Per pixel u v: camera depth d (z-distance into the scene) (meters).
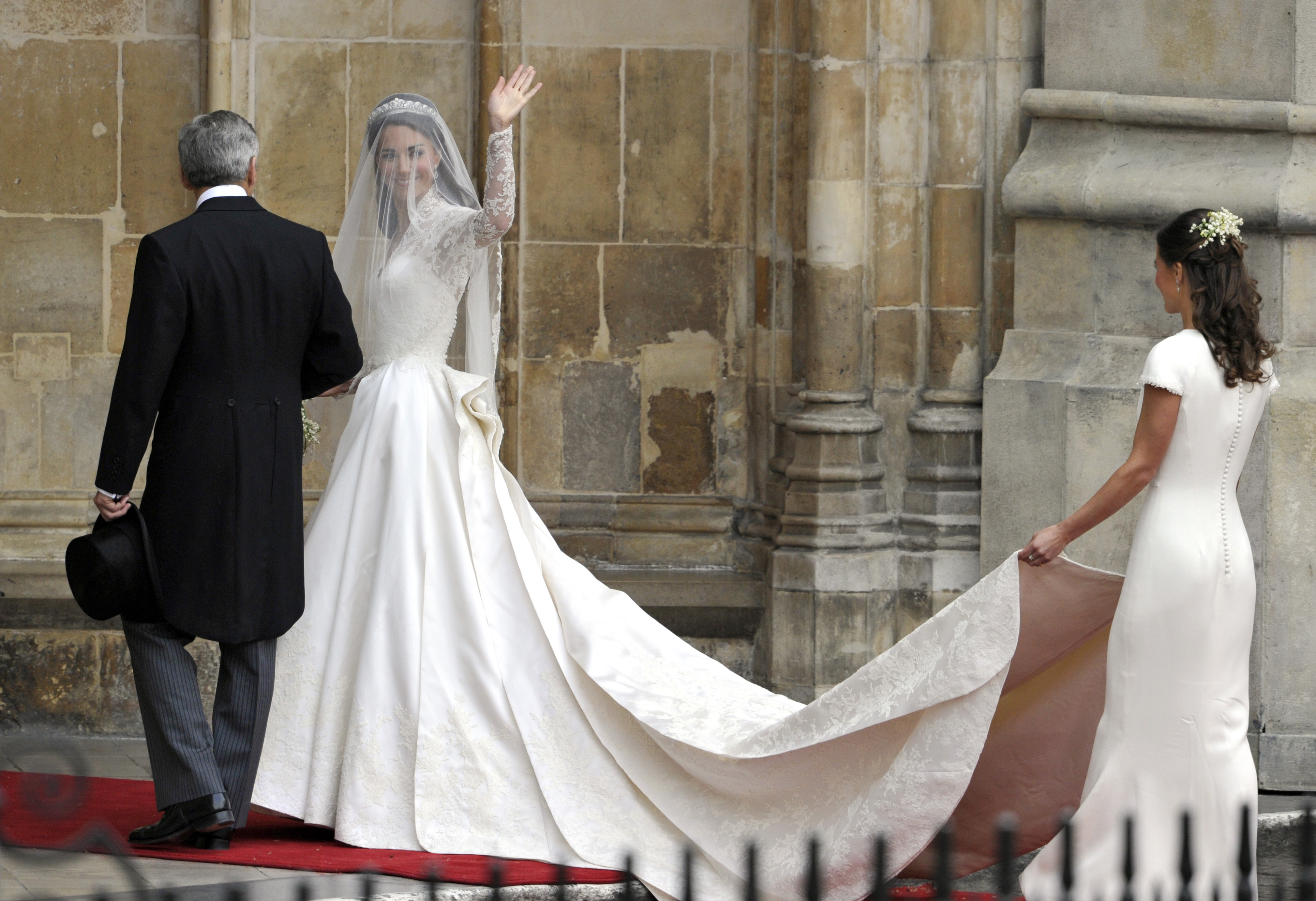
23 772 19.77
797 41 23.39
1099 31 21.05
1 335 23.55
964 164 22.50
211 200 15.10
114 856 11.88
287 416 15.30
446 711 15.75
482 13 23.70
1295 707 19.83
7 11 23.30
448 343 17.33
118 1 23.48
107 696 22.44
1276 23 19.66
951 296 22.69
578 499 24.64
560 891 8.69
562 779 15.70
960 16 22.30
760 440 24.33
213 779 14.91
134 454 14.49
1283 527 19.66
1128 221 20.72
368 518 16.42
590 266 24.36
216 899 13.26
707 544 24.53
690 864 7.59
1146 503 14.41
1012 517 21.67
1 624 22.47
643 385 24.56
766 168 23.94
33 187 23.52
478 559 16.42
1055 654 15.21
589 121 24.17
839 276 22.59
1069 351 21.36
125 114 23.59
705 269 24.41
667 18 24.06
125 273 23.73
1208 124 20.20
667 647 16.77
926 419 22.70
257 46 23.75
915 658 14.80
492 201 16.66
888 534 22.81
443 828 15.40
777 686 22.77
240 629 15.00
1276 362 19.70
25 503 23.48
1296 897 15.12
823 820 15.12
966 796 15.77
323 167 24.05
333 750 15.88
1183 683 13.98
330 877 14.31
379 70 24.02
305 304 15.29
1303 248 19.69
